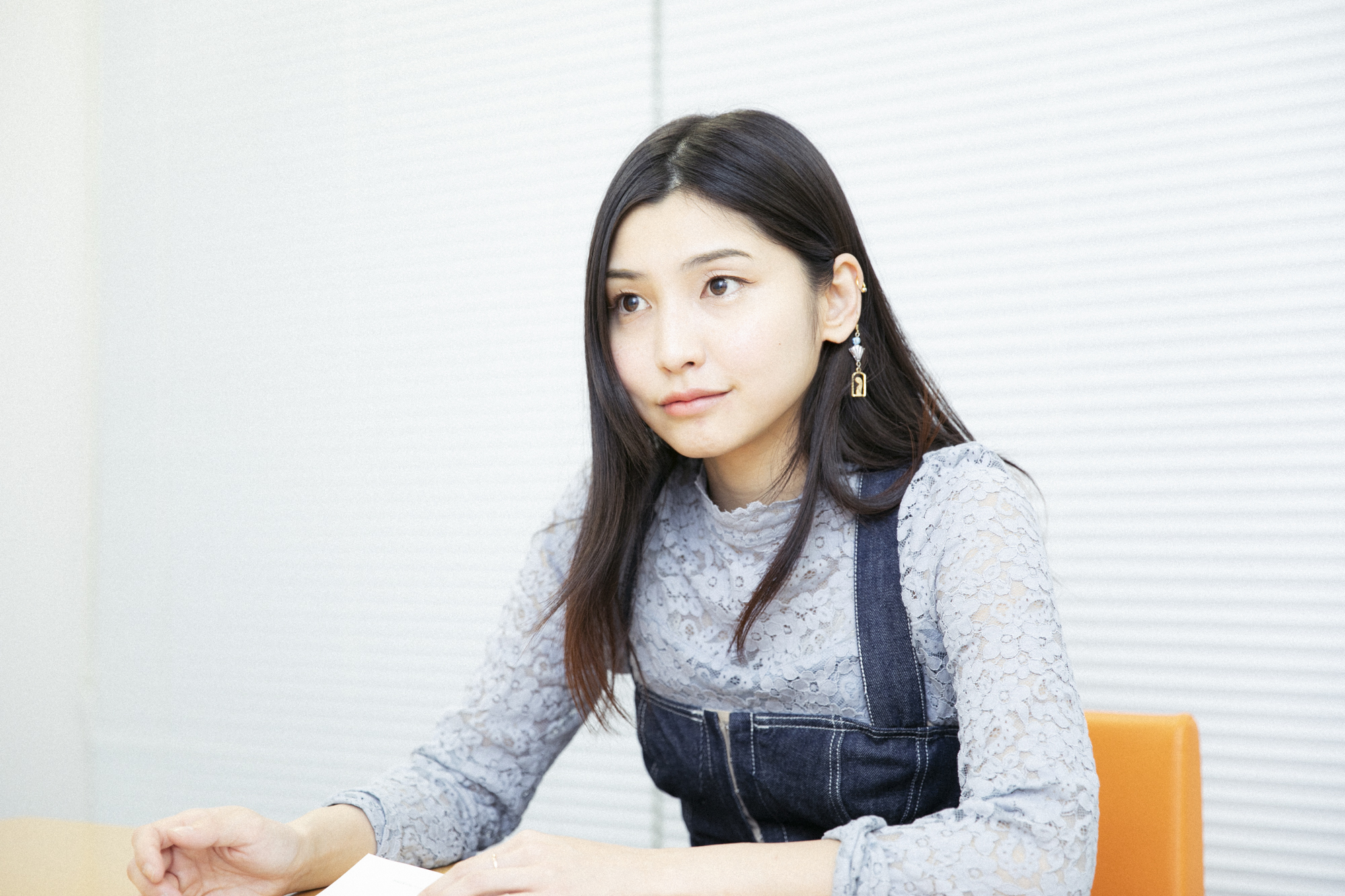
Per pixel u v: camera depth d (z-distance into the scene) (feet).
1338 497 6.37
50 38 8.65
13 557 8.23
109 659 8.40
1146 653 6.73
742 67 8.14
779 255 3.14
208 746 8.41
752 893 2.43
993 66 7.40
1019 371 7.18
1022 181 7.27
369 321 8.80
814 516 3.38
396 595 8.48
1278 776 6.40
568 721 3.87
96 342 8.59
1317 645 6.37
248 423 8.68
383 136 8.93
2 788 8.07
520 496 8.34
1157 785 3.24
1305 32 6.57
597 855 2.53
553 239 8.46
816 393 3.38
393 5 8.95
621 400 3.37
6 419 8.27
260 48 8.86
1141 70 6.98
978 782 2.59
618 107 8.43
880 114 7.70
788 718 3.33
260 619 8.56
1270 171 6.62
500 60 8.75
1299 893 6.31
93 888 2.91
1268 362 6.57
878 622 3.24
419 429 8.63
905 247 7.54
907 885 2.40
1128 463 6.86
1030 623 2.78
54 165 8.55
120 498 8.52
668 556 3.70
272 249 8.80
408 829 3.27
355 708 8.42
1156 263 6.87
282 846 2.85
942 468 3.27
